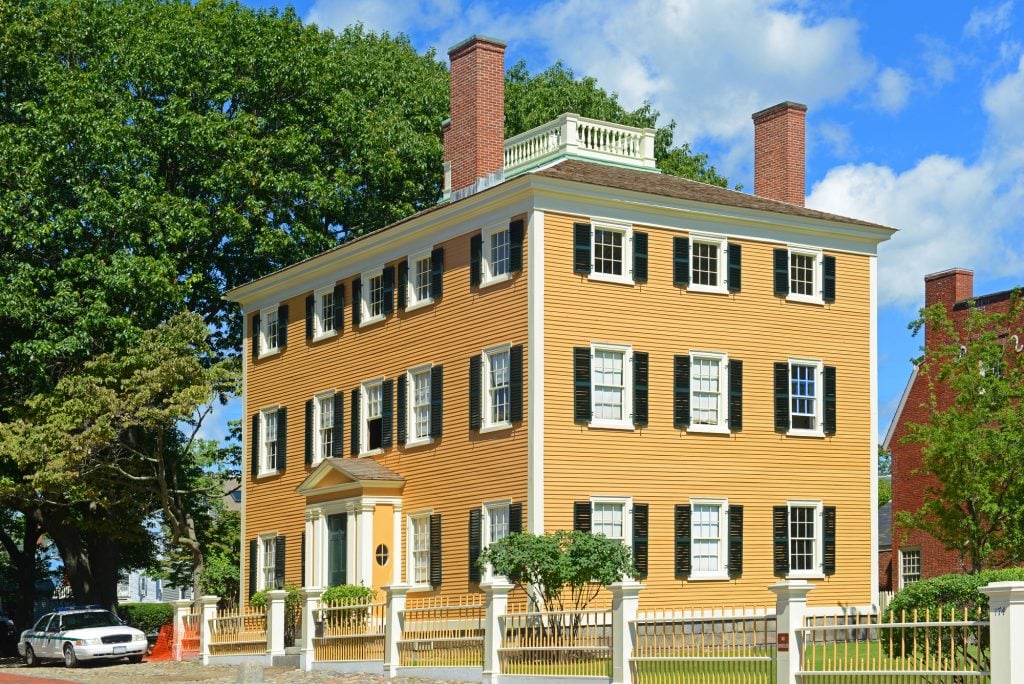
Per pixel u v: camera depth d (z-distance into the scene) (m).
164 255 51.53
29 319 48.91
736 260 40.62
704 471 39.09
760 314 40.88
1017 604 18.30
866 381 42.91
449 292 40.78
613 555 32.78
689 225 39.97
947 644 20.78
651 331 38.75
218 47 56.69
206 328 49.84
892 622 22.00
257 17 59.22
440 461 40.47
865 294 43.25
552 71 72.81
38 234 49.28
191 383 49.28
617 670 25.47
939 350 45.28
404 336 42.78
